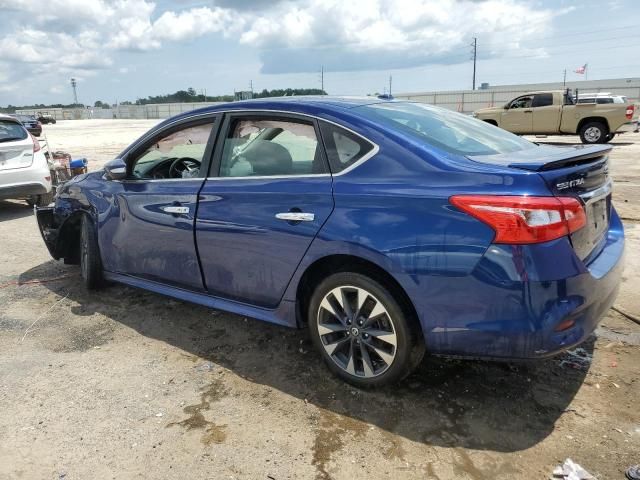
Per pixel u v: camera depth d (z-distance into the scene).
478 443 2.61
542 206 2.40
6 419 2.92
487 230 2.46
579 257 2.58
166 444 2.68
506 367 3.28
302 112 3.20
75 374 3.38
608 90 48.16
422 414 2.85
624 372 3.18
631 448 2.53
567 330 2.50
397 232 2.66
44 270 5.48
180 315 4.25
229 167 3.51
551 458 2.49
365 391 3.08
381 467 2.47
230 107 3.58
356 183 2.87
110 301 4.58
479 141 3.16
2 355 3.66
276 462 2.53
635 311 4.00
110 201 4.30
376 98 3.63
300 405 2.97
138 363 3.51
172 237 3.77
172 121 3.95
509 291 2.43
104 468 2.52
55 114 85.00
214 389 3.17
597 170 2.82
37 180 8.28
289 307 3.23
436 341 2.67
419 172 2.72
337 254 2.88
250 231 3.26
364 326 2.96
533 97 18.50
